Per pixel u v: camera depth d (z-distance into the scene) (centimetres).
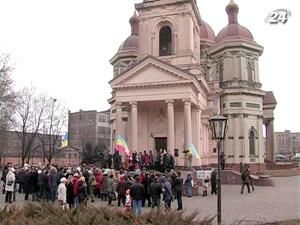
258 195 3064
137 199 1856
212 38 7438
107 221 855
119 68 7212
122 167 3847
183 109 4922
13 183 2402
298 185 4238
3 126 5438
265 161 7362
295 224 1673
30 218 895
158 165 3722
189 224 848
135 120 4656
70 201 1970
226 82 6719
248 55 6888
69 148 9444
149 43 5400
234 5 7169
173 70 4531
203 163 5322
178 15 5244
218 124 1633
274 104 7906
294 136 17812
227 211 2119
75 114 13250
